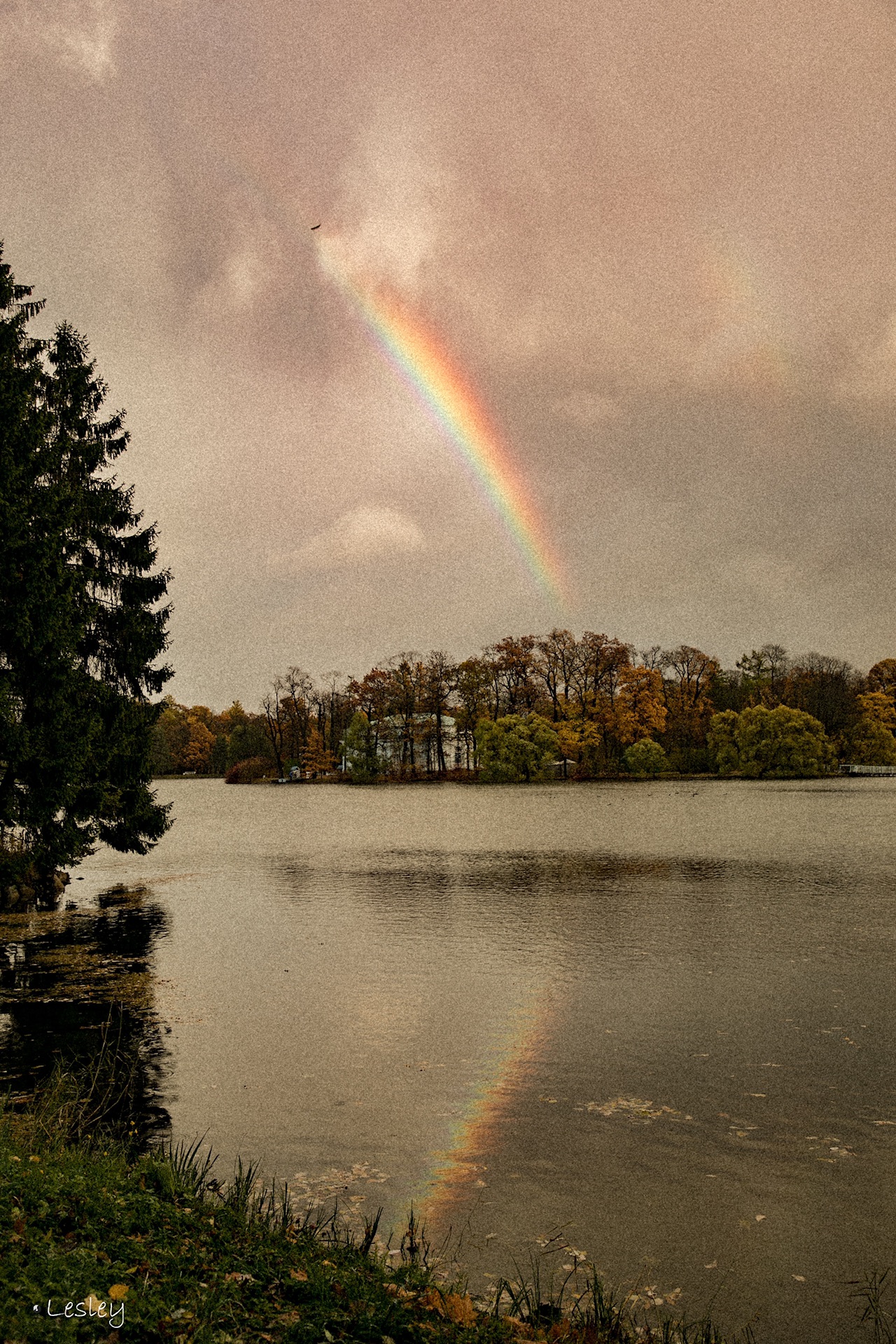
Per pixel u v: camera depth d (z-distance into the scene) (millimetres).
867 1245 7383
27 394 21750
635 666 107062
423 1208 8078
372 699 117750
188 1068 11898
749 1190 8352
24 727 21203
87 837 24062
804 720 101250
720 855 34406
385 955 18469
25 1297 4496
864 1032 12984
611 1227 7715
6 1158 6645
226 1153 9273
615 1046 12562
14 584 20391
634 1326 6176
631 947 18703
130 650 27312
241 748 153375
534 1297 6570
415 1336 5105
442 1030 13430
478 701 111875
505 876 29812
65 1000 15312
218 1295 5105
